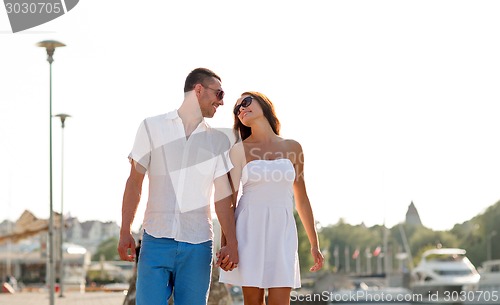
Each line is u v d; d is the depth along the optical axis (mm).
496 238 55531
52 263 19109
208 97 5016
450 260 33125
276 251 5352
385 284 42219
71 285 41750
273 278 5348
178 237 4836
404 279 38406
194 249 4879
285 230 5398
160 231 4836
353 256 79750
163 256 4836
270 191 5383
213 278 8383
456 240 60375
